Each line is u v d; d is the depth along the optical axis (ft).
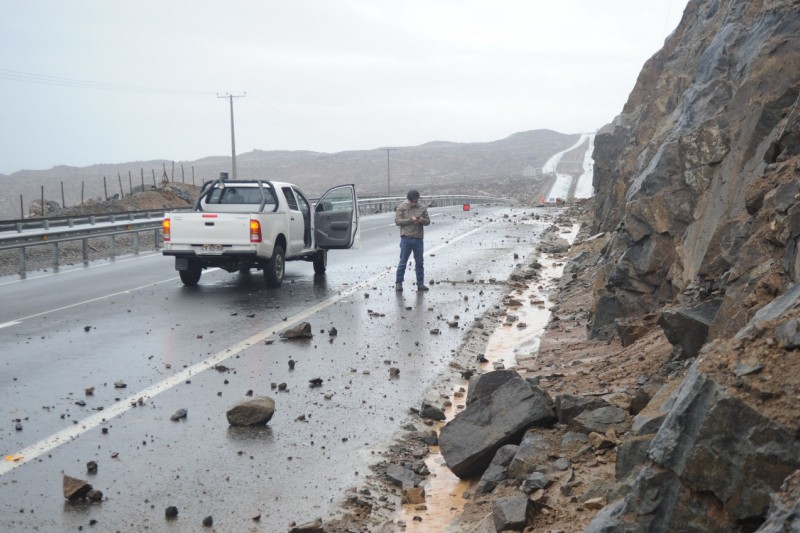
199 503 19.02
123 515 18.31
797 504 10.40
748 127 28.14
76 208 134.62
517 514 16.43
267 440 23.66
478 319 43.19
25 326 41.86
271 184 58.75
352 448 23.04
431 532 17.61
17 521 17.97
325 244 62.13
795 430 11.73
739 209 26.86
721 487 12.16
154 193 156.35
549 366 31.30
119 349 36.09
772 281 19.42
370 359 34.14
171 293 53.72
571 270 57.88
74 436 23.90
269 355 34.86
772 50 29.86
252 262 55.98
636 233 33.42
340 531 17.56
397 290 53.78
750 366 12.63
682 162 32.07
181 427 24.82
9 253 82.02
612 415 20.43
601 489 16.99
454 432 21.44
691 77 61.11
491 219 131.95
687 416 12.77
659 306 32.30
